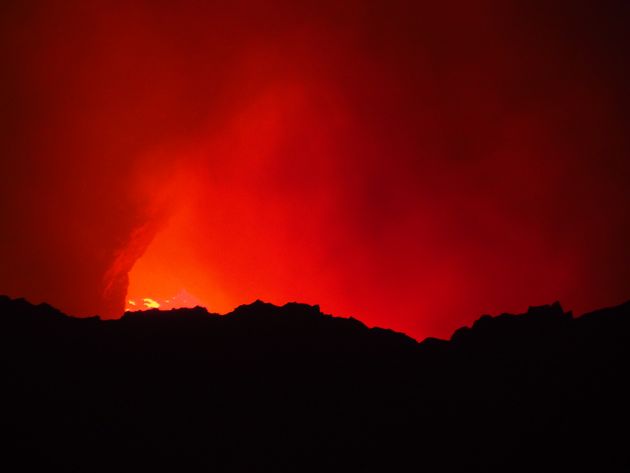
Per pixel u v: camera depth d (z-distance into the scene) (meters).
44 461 5.78
